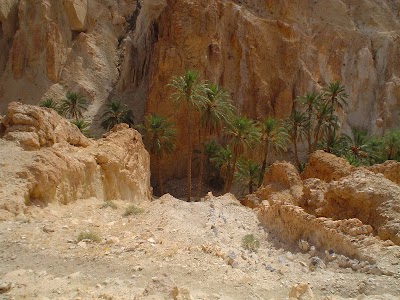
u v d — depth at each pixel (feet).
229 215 42.91
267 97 157.79
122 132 65.36
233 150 118.32
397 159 123.54
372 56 183.42
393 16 198.59
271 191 61.62
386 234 26.45
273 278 23.26
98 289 19.24
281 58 165.17
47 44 155.02
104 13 179.22
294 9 180.14
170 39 143.84
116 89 162.40
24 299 17.19
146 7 168.96
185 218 38.96
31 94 150.61
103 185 48.85
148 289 19.29
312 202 37.32
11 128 44.42
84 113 152.46
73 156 45.03
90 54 165.68
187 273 22.35
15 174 35.01
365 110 176.55
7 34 160.04
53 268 22.16
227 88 153.69
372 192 30.66
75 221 32.09
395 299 18.47
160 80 141.38
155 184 137.49
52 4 162.09
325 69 177.37
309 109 134.62
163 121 123.13
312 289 21.40
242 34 160.56
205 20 142.41
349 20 189.26
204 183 137.90
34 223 29.89
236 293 20.38
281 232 32.60
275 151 128.67
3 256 23.30
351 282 21.48
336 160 60.34
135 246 25.96
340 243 25.77
